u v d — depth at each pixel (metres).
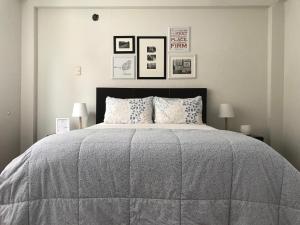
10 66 3.26
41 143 1.50
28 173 1.38
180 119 3.05
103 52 3.58
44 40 3.59
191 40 3.55
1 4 3.05
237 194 1.33
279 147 3.48
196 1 3.44
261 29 3.54
